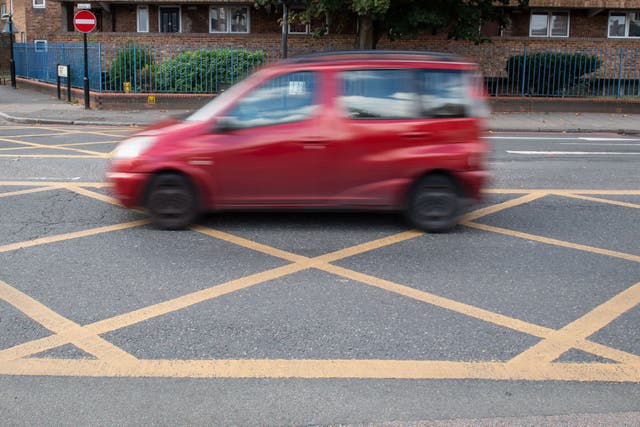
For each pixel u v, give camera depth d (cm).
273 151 667
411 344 431
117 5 2953
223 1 2806
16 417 342
